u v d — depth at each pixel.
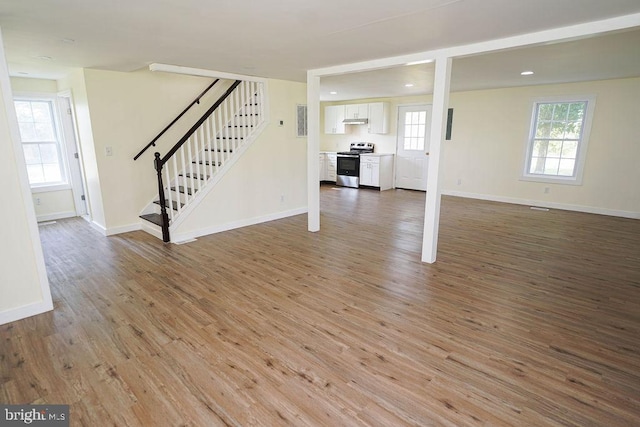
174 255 4.10
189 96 5.39
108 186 4.79
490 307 2.89
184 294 3.13
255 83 5.23
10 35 2.89
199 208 4.79
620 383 2.02
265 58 3.84
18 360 2.24
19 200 2.65
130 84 4.79
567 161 6.40
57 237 4.79
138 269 3.69
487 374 2.09
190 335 2.51
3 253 2.62
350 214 6.19
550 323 2.65
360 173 9.01
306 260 3.96
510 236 4.82
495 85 6.34
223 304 2.95
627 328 2.58
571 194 6.36
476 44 3.19
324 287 3.27
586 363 2.19
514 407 1.84
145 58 3.85
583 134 6.07
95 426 1.73
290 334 2.52
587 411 1.81
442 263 3.85
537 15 2.43
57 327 2.61
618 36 3.04
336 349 2.34
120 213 4.96
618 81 5.62
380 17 2.45
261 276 3.52
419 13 2.38
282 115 5.56
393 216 6.04
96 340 2.45
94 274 3.56
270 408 1.84
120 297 3.07
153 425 1.73
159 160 4.36
